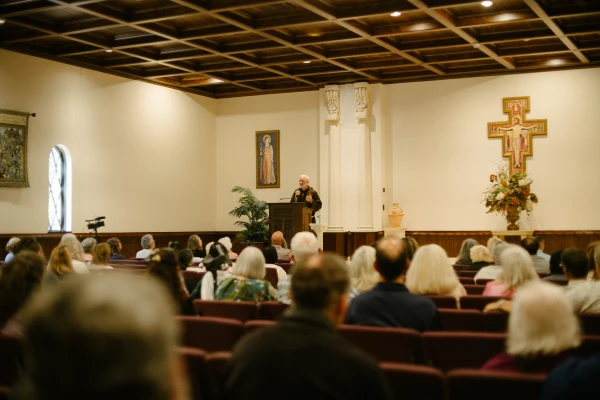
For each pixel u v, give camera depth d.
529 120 17.33
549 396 2.35
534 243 8.73
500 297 5.07
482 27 14.55
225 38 15.38
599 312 4.99
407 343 3.72
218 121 20.56
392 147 18.61
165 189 18.72
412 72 18.22
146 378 0.89
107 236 16.95
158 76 17.92
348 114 18.77
